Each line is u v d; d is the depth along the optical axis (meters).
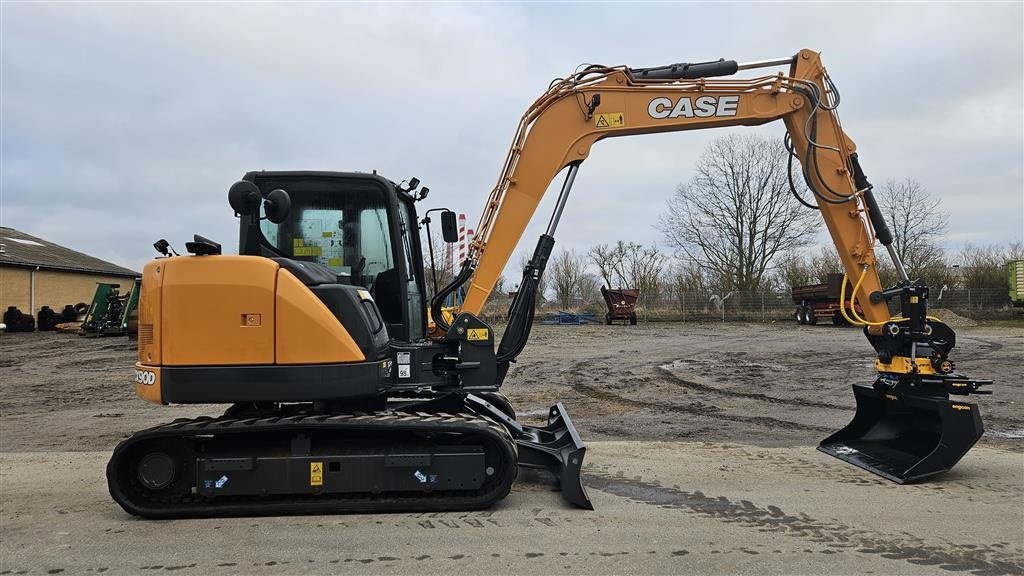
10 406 9.92
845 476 5.45
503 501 4.75
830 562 3.62
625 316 30.00
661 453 6.36
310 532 4.11
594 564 3.59
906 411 5.94
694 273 37.84
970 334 21.83
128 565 3.63
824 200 5.92
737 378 12.09
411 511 4.51
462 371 5.34
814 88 5.85
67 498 4.95
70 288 33.94
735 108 5.86
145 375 4.37
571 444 4.93
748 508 4.58
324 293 4.42
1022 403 8.91
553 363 14.59
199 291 4.30
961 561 3.64
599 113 5.81
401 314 5.41
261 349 4.30
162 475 4.38
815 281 34.62
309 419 4.40
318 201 5.37
